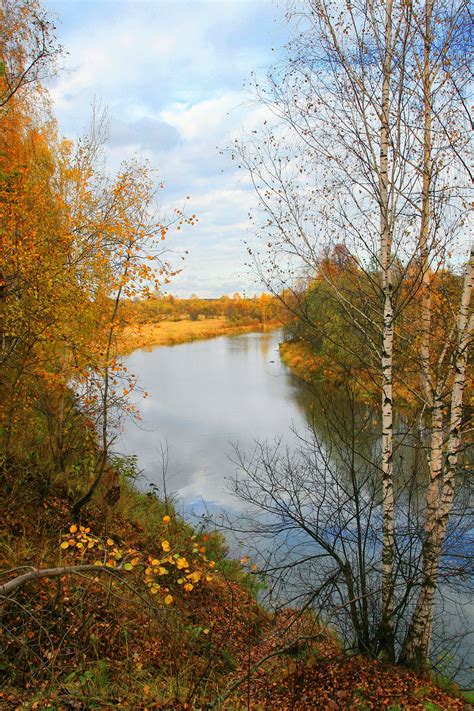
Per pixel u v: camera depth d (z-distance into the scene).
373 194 5.91
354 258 6.19
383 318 6.20
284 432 18.77
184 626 6.47
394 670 5.79
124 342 10.23
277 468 11.02
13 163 9.77
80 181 10.23
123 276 8.24
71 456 9.78
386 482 6.04
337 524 7.04
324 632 6.48
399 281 5.92
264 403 24.86
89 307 9.10
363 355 6.73
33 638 4.77
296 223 6.12
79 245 9.09
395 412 8.91
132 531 8.96
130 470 11.70
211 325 85.62
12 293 7.88
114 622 5.69
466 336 5.56
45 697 4.00
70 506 8.30
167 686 4.95
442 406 6.13
